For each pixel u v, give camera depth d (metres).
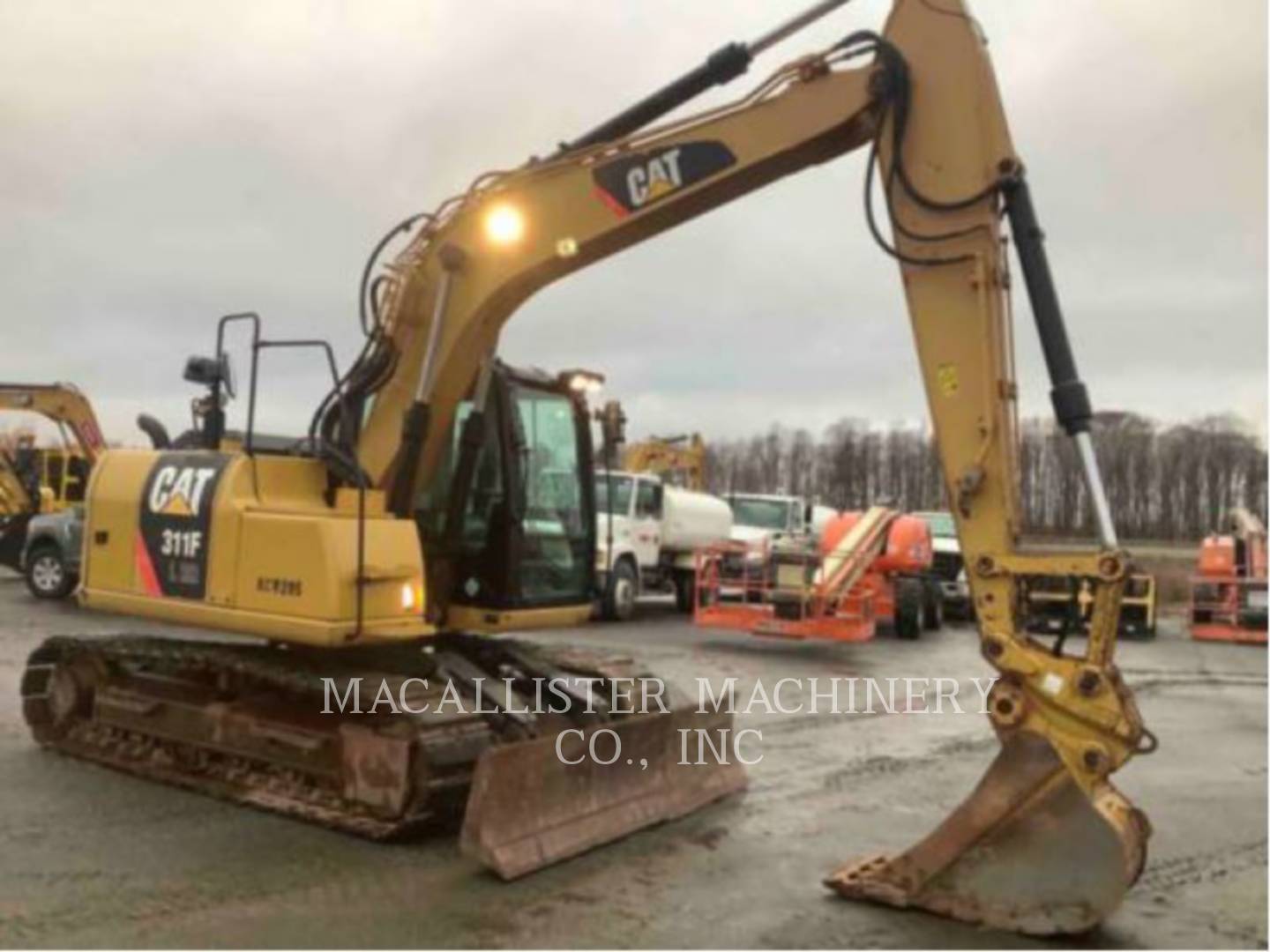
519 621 7.09
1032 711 5.05
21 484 20.06
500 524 7.04
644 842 6.28
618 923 5.04
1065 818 4.93
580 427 7.78
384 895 5.31
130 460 7.59
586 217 6.44
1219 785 8.24
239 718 6.96
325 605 6.20
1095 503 5.09
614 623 18.39
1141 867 5.14
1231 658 17.30
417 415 6.77
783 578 15.24
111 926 4.81
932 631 19.41
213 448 7.44
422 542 7.02
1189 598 25.73
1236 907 5.49
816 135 5.81
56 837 6.05
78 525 17.16
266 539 6.50
